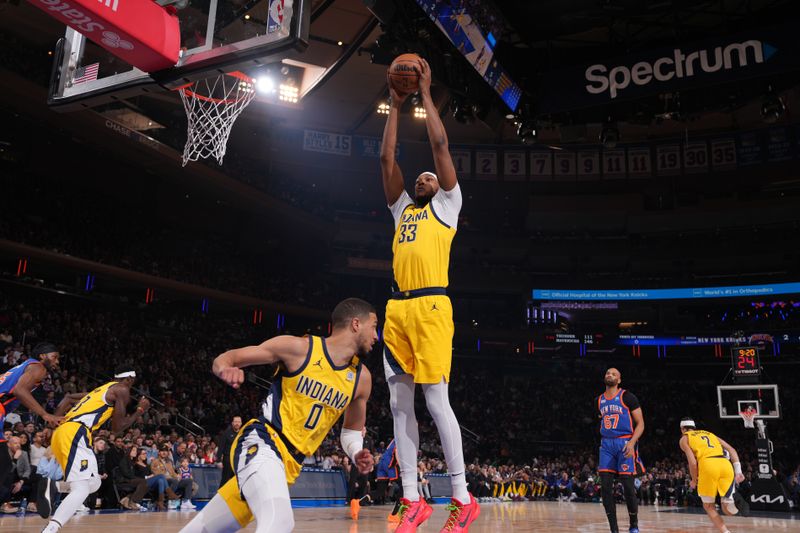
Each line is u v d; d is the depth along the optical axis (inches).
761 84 703.7
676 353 1568.7
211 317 1284.4
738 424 1445.6
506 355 1604.3
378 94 1100.5
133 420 253.1
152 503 501.0
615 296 1544.0
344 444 134.6
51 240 970.1
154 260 1141.7
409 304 153.2
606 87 686.5
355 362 130.1
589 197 1493.6
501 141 1384.1
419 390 1272.1
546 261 1585.9
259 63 301.7
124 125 975.0
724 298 1475.1
